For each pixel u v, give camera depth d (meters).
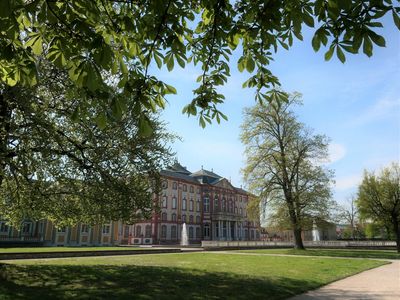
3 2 3.04
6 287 10.27
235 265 18.91
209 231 80.25
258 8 4.40
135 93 4.42
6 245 43.88
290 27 4.43
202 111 6.07
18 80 4.60
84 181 13.17
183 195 76.00
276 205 36.53
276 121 37.72
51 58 3.84
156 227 68.12
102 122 4.31
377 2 3.48
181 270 15.60
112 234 58.25
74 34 3.91
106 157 12.77
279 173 36.97
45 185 13.02
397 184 37.31
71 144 12.77
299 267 18.36
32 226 48.22
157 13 4.35
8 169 12.28
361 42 3.62
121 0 4.55
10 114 11.43
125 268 15.82
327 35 3.82
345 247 48.53
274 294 10.33
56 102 12.41
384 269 18.77
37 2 3.59
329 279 13.97
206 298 9.48
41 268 14.59
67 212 14.05
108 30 4.59
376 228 61.44
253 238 93.69
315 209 35.31
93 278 12.43
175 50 4.55
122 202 13.39
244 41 5.37
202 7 5.17
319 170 36.03
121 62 4.33
